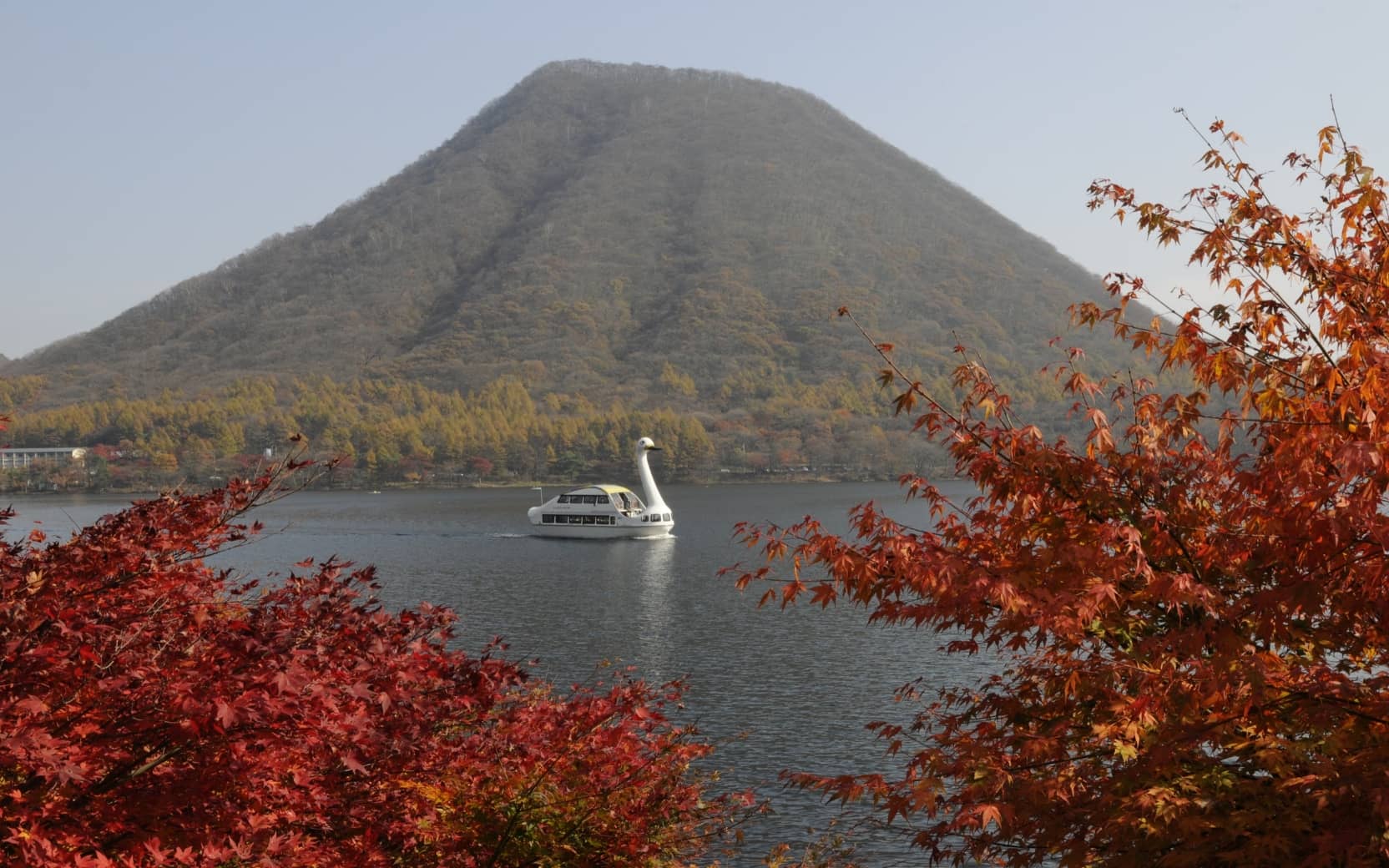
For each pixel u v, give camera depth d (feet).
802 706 100.12
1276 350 25.30
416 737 22.33
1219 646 20.10
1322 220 25.76
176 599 21.43
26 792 18.44
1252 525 22.58
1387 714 19.34
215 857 18.06
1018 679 28.37
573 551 290.76
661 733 33.63
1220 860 19.81
